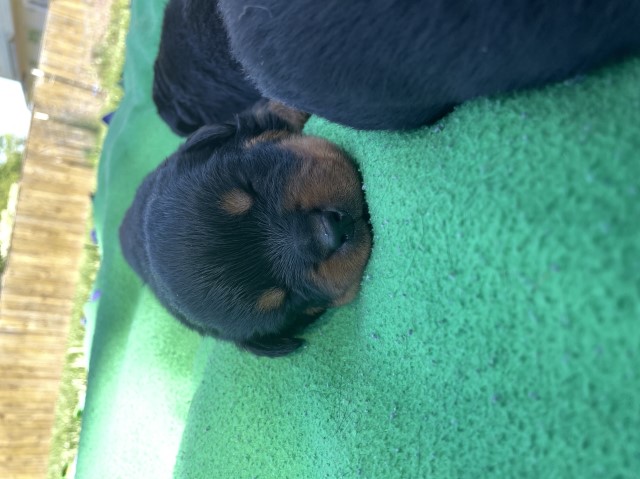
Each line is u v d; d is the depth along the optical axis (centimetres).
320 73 10
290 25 10
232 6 10
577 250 8
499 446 10
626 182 8
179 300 18
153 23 33
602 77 9
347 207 16
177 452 26
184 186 18
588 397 9
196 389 25
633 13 8
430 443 12
